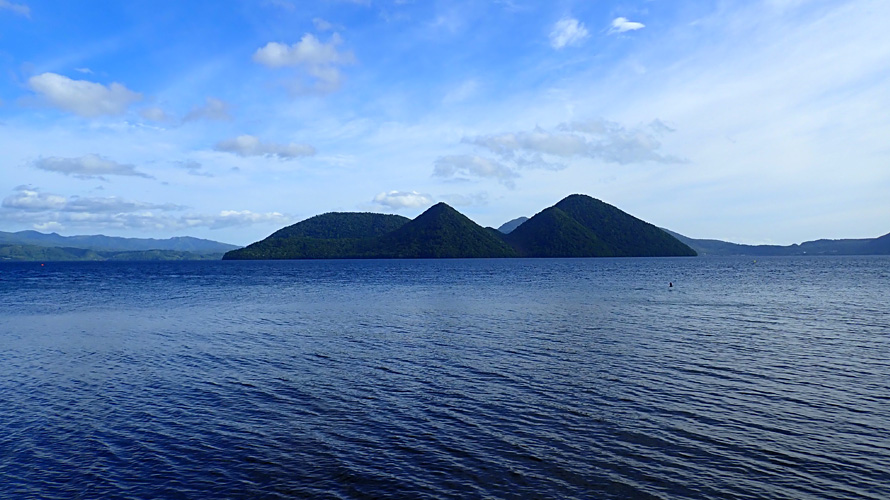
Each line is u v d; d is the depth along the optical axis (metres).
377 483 13.89
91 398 21.48
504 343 32.34
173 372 25.78
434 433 17.22
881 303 53.91
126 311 52.81
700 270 147.50
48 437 17.31
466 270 157.00
